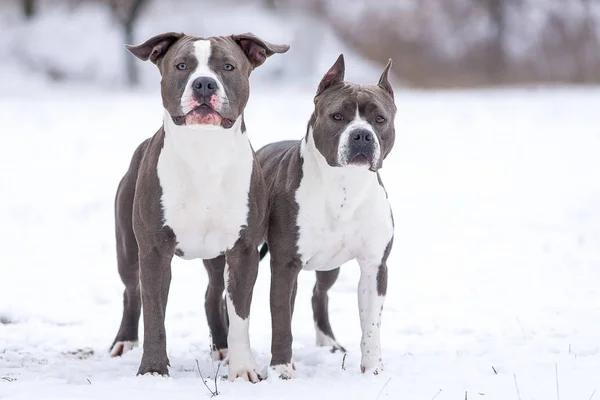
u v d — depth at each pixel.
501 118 27.66
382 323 9.28
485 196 16.50
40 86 42.06
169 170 7.15
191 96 6.78
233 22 47.09
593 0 54.88
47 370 7.29
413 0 53.22
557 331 8.61
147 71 45.09
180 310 9.95
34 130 23.47
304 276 11.43
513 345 8.19
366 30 52.09
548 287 10.60
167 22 47.44
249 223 7.30
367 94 7.32
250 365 7.29
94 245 13.09
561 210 15.27
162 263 7.29
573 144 22.59
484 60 52.03
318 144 7.33
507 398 6.41
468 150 21.84
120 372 7.29
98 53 45.25
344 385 6.75
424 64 50.94
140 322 9.38
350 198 7.32
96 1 49.44
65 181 17.27
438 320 9.34
